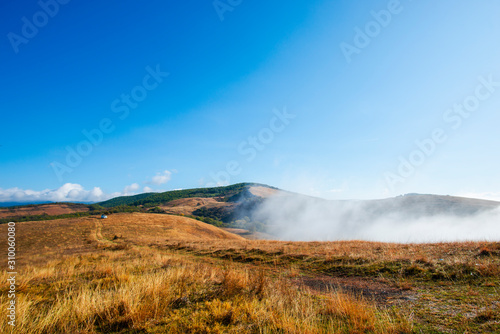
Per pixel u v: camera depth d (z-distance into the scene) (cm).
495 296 452
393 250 1122
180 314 410
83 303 411
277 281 674
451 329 329
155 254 1484
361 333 325
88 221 5944
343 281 759
